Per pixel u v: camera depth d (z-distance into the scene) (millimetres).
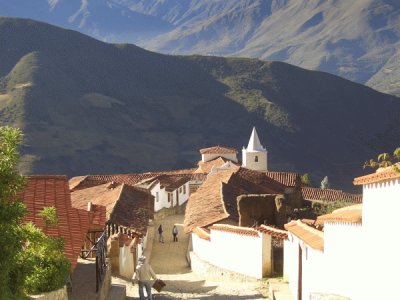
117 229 34781
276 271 25203
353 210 15609
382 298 12945
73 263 15812
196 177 71375
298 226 20547
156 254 39594
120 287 21422
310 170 161750
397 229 12086
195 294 22609
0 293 10602
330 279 16359
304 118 187500
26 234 12547
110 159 145750
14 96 155625
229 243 28062
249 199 31531
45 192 19875
